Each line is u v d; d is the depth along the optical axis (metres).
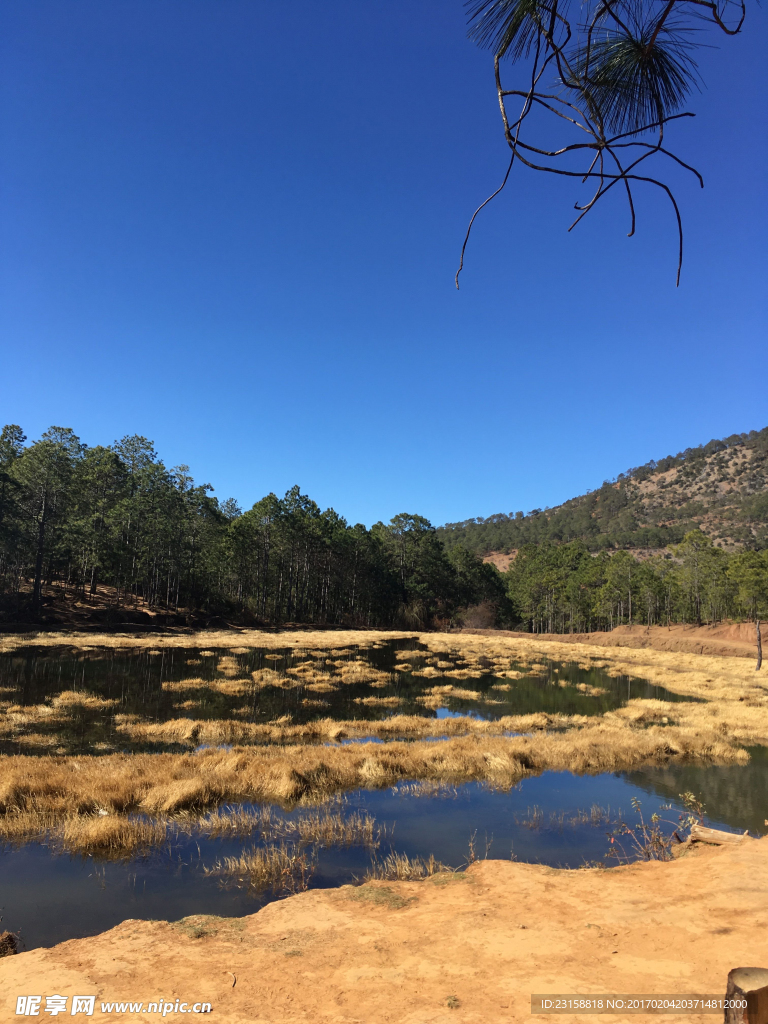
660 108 2.06
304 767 12.01
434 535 90.56
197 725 16.39
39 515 45.47
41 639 35.66
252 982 4.12
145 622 49.00
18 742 14.54
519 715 21.12
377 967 4.26
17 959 4.61
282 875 7.18
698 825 8.02
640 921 4.78
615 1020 3.26
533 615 87.94
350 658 37.69
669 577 68.50
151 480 58.44
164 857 7.81
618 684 30.48
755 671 36.88
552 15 1.89
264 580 66.56
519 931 4.73
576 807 10.86
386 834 9.04
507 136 2.02
